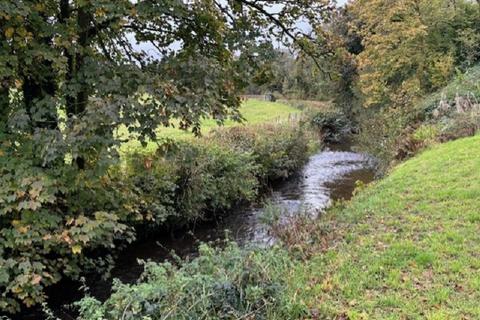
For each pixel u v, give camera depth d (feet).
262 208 34.42
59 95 18.76
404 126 46.80
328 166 53.47
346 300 13.24
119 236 21.86
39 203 16.40
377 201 23.38
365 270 15.12
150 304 11.01
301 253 17.38
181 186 27.86
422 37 55.06
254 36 21.77
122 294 11.34
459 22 57.77
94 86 17.89
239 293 11.95
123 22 17.63
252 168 35.32
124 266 23.04
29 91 19.53
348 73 75.00
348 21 59.52
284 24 24.80
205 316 11.05
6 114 18.17
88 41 19.92
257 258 13.29
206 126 49.49
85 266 20.56
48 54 16.83
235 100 21.36
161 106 17.49
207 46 22.26
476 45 55.88
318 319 12.26
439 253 15.79
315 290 13.91
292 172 47.85
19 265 16.26
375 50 54.80
